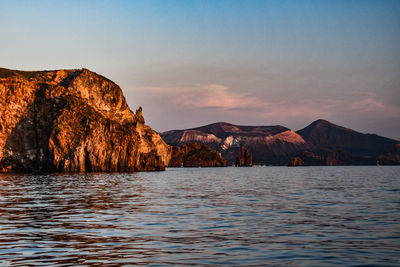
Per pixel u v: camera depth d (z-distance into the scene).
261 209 41.28
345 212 38.72
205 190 71.81
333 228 29.23
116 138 187.00
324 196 58.16
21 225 30.23
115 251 21.58
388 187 80.50
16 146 169.25
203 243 23.73
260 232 27.50
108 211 38.97
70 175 138.00
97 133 179.00
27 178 113.25
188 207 42.91
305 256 20.48
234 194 62.22
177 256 20.45
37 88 180.50
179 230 28.25
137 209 40.78
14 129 169.75
